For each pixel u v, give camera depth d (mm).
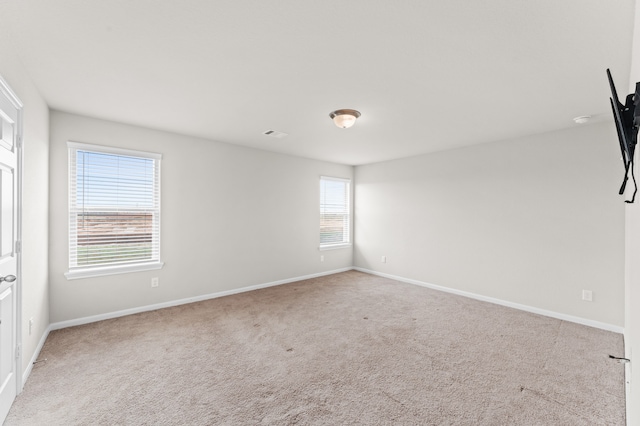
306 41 1825
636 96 1040
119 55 1989
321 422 1766
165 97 2686
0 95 1659
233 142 4289
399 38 1783
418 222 5000
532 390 2082
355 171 6152
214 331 3055
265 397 1996
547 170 3611
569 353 2615
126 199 3516
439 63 2066
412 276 5070
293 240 5184
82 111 3047
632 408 1323
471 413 1849
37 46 1875
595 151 3270
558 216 3520
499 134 3740
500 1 1459
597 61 1997
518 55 1944
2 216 1724
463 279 4383
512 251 3889
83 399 1957
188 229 3977
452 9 1521
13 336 1898
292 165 5156
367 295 4363
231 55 1987
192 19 1622
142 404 1913
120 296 3457
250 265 4625
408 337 2936
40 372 2264
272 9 1539
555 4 1469
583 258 3336
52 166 3020
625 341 2600
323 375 2260
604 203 3207
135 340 2832
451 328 3164
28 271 2234
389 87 2445
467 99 2672
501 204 4004
